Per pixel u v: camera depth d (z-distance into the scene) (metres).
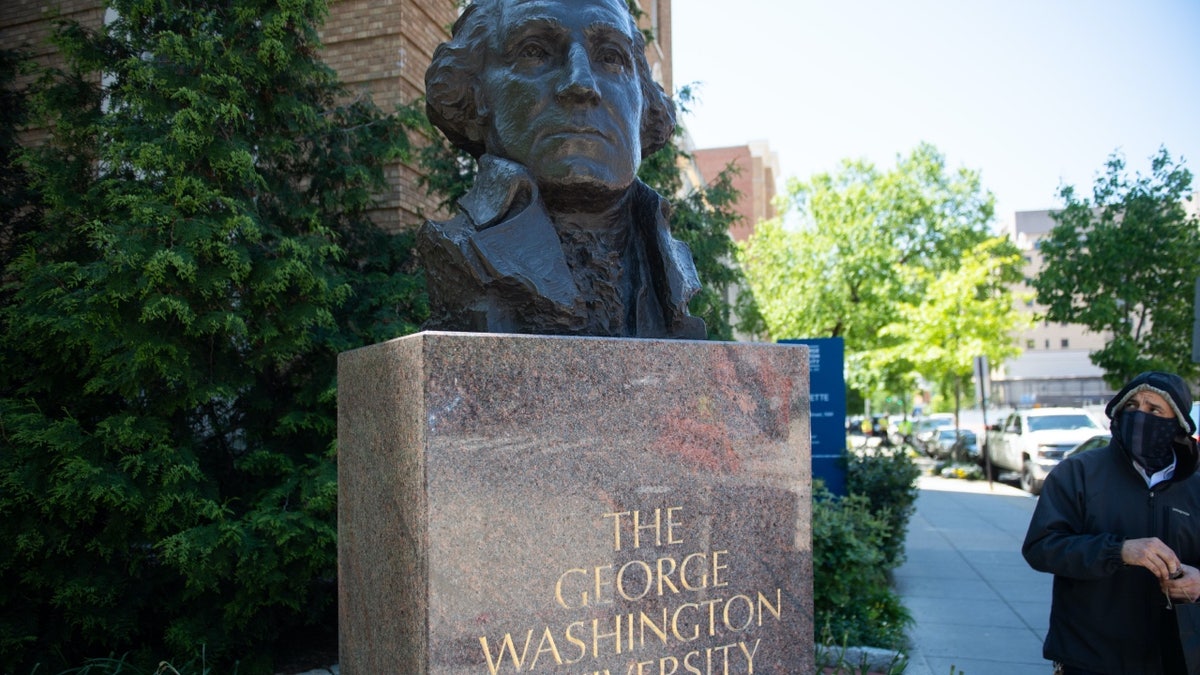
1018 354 25.06
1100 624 3.10
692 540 2.71
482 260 2.83
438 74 3.38
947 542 10.60
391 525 2.58
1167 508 3.08
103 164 6.75
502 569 2.41
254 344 6.30
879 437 32.44
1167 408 3.08
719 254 10.57
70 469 5.12
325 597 6.10
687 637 2.67
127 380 5.55
